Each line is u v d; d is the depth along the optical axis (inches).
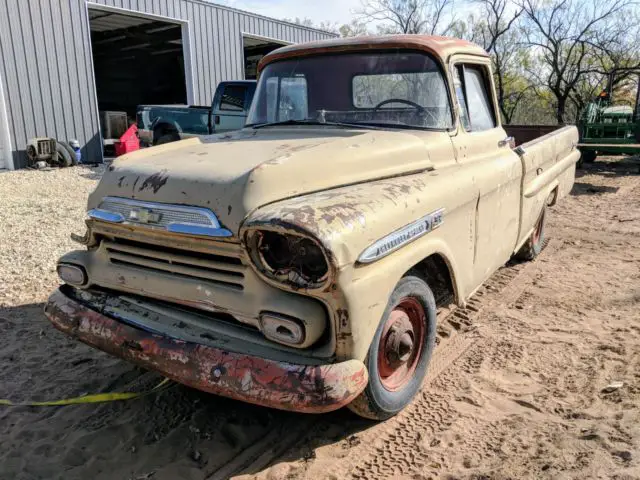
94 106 554.6
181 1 617.0
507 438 118.2
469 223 147.0
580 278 221.3
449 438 120.0
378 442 120.3
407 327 123.7
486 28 923.4
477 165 158.9
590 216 340.2
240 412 132.8
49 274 229.9
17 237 286.0
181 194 111.8
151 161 128.6
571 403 130.7
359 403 116.3
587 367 147.7
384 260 109.2
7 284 219.1
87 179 466.6
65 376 152.0
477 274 157.4
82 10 534.9
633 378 138.9
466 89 169.2
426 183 129.3
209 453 118.4
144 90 1033.5
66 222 319.3
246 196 105.0
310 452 118.1
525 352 158.6
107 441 123.3
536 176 209.3
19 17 490.3
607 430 115.7
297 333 99.8
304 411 98.3
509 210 179.9
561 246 271.6
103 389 145.3
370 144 133.3
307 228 96.1
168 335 113.0
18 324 184.2
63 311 128.0
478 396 136.4
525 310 190.5
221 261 108.5
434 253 132.1
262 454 118.0
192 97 646.5
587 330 171.5
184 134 505.0
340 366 100.3
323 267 99.6
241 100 457.4
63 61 525.7
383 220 108.5
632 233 293.9
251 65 929.5
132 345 114.0
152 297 120.5
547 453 110.8
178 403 137.2
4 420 131.9
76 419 132.0
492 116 187.3
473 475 106.6
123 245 123.3
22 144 505.4
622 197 400.5
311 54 170.6
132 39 850.8
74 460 117.5
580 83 906.7
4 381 149.3
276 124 169.0
